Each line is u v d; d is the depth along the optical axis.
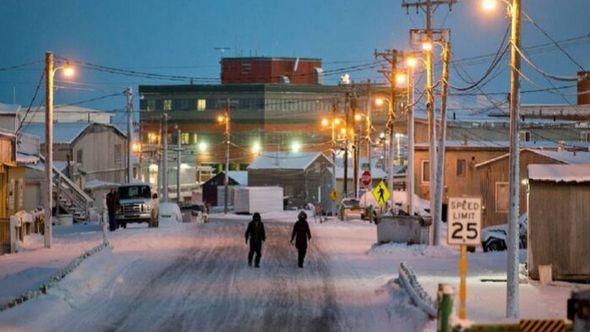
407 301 23.67
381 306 24.50
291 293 27.45
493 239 42.81
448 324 13.73
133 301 25.75
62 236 49.62
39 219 49.97
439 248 39.44
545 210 28.75
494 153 74.81
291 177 114.44
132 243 44.53
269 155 117.62
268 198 98.00
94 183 86.25
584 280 28.41
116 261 34.94
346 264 35.59
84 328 21.30
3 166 47.12
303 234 34.62
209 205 110.50
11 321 20.88
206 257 38.31
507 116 88.94
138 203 57.50
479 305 22.78
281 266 35.06
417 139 91.75
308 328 21.53
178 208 76.25
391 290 26.42
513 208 21.69
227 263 36.06
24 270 30.78
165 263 35.78
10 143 47.16
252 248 34.81
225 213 98.06
